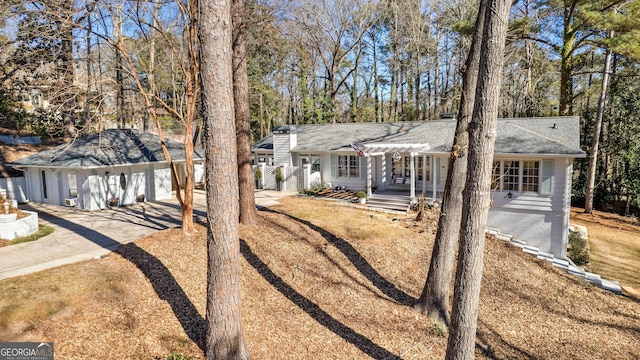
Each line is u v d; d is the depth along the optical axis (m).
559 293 11.55
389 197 18.59
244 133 12.77
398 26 36.22
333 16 34.44
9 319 6.71
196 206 17.80
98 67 15.35
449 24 31.80
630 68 23.78
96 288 8.00
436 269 9.41
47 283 8.05
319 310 9.10
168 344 6.81
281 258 11.13
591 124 25.36
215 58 6.02
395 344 8.27
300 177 22.48
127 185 18.78
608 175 26.06
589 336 9.35
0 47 16.77
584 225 20.50
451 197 9.18
